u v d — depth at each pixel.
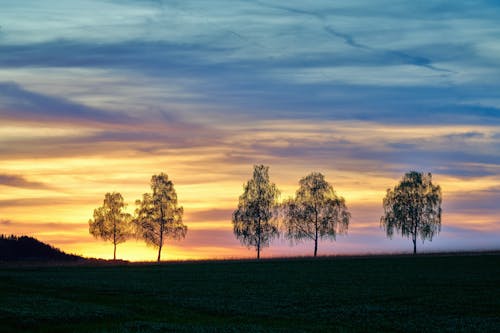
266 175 123.88
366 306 48.84
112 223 126.88
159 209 123.19
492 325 40.31
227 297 54.91
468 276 73.00
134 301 52.72
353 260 103.75
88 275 80.12
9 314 42.34
